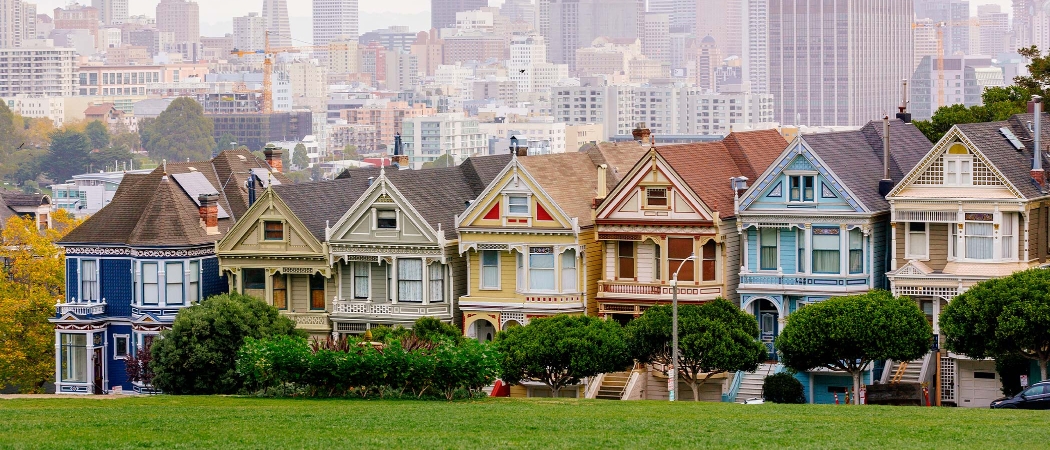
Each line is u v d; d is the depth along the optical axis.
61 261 131.38
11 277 132.75
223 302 109.19
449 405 85.31
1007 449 66.00
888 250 108.75
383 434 72.38
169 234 118.19
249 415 79.75
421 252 113.50
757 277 108.25
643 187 109.81
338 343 92.88
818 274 106.88
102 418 79.06
